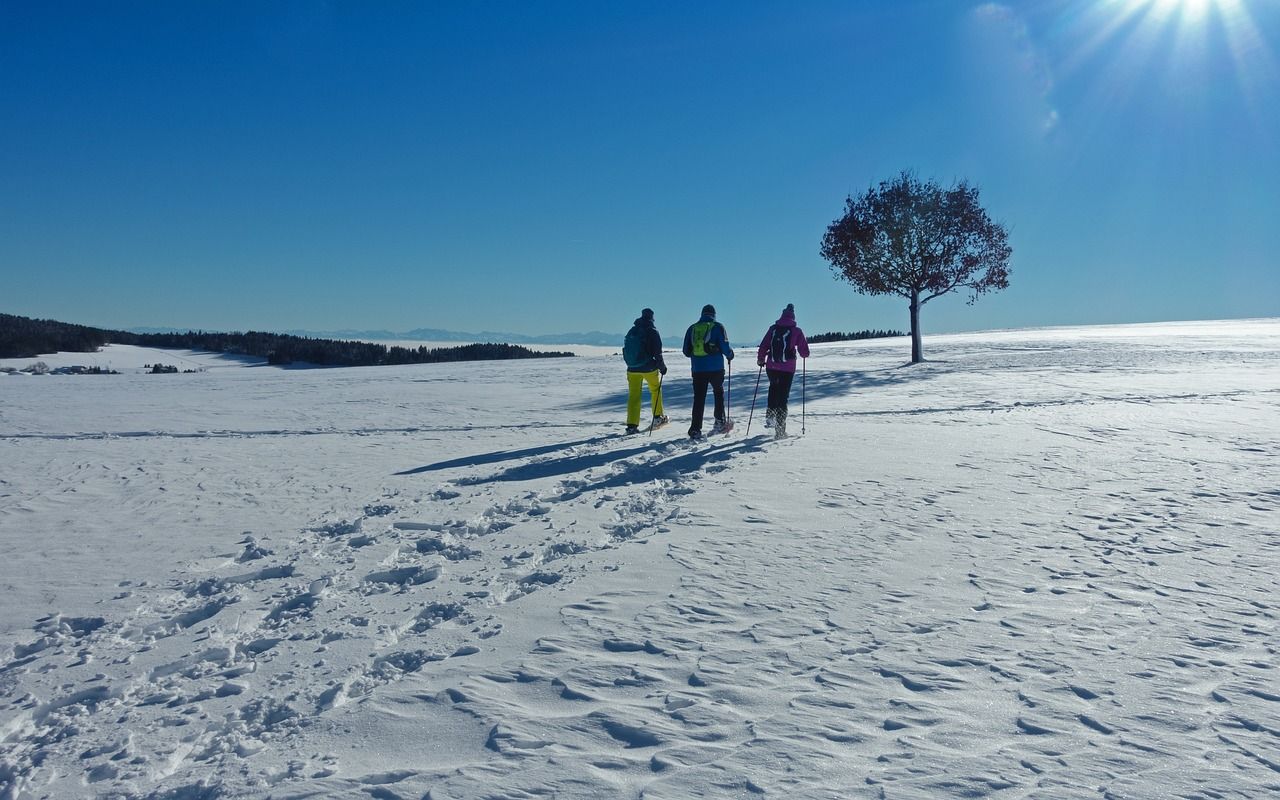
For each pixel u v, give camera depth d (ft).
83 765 10.19
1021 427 41.37
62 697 12.46
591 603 15.84
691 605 15.57
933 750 9.82
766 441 38.86
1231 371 75.46
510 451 39.81
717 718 10.75
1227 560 18.19
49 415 63.36
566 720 10.78
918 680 11.94
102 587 18.47
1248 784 9.03
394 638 14.51
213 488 30.99
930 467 30.27
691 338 41.27
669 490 27.84
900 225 102.42
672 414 55.93
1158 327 185.68
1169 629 14.05
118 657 14.11
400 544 21.43
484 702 11.39
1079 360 92.43
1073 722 10.57
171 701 12.18
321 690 12.22
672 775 9.24
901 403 56.80
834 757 9.65
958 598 15.79
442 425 54.03
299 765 9.74
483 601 16.31
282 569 19.52
